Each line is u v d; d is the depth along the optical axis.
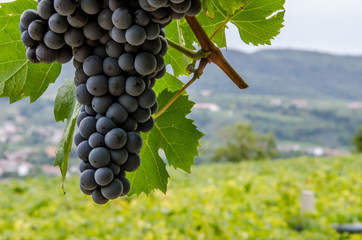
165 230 8.20
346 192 11.89
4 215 9.70
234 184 12.41
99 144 0.90
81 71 0.95
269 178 15.21
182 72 1.41
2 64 1.13
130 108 0.92
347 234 8.24
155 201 10.42
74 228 8.56
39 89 1.18
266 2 1.29
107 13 0.85
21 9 1.09
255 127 90.12
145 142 1.27
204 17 1.33
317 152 84.00
